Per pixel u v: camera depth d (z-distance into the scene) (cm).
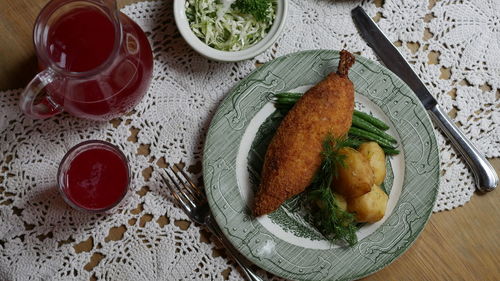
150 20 68
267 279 67
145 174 68
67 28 58
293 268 64
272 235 65
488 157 69
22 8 67
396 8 70
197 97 69
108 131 68
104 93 59
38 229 66
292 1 70
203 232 67
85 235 66
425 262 67
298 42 70
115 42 55
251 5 65
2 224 66
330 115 62
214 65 69
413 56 70
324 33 70
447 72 70
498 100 70
